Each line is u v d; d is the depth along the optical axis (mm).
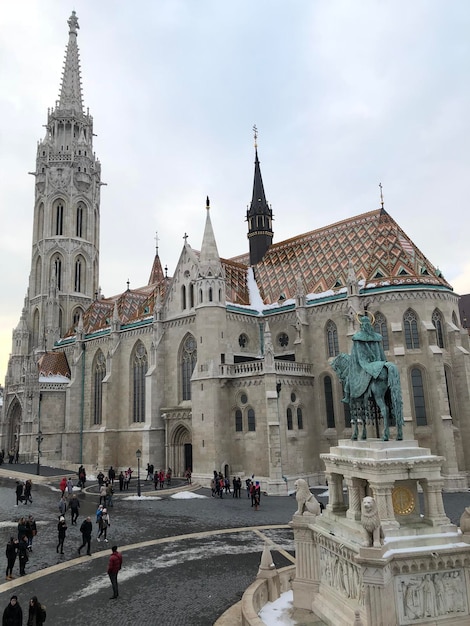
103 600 22828
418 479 18094
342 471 20188
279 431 55562
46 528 38062
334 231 74812
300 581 20406
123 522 39562
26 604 22438
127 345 80062
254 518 40750
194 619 20531
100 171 116188
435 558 16172
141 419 76375
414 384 57938
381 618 15102
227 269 76062
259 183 87375
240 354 67875
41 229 110125
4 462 86688
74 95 115062
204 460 60000
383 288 60031
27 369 87500
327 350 64312
